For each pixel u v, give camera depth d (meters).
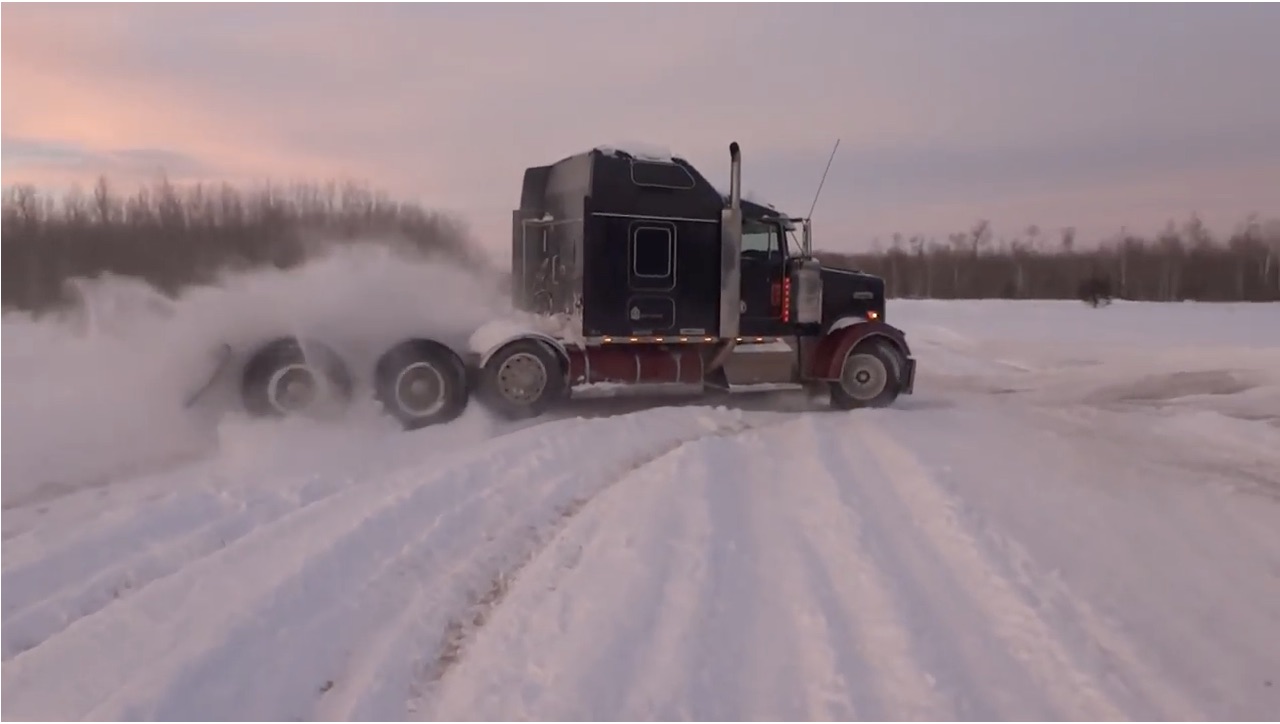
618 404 12.82
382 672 4.33
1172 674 4.32
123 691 4.09
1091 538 6.30
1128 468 8.66
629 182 11.55
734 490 7.52
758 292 12.52
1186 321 35.84
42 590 5.31
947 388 15.59
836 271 13.09
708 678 4.22
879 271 76.25
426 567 5.68
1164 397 14.16
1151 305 50.78
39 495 7.27
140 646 4.53
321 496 7.25
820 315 12.56
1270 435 10.43
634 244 11.59
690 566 5.62
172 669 4.26
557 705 3.97
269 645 4.55
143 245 31.06
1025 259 74.75
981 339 26.39
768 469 8.34
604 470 8.20
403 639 4.68
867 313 13.23
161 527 6.39
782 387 12.79
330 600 5.11
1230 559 5.98
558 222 12.41
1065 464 8.73
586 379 11.62
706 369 12.39
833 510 6.84
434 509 6.79
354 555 5.76
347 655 4.54
